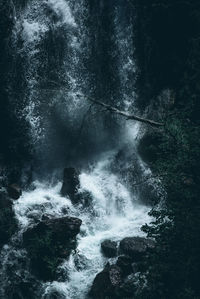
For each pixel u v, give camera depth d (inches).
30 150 660.7
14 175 642.2
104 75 718.5
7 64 656.4
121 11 735.1
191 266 504.1
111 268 522.0
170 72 718.5
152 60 728.3
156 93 719.7
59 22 698.8
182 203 532.7
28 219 579.5
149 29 733.3
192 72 708.7
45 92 677.3
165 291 503.5
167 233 524.4
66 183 628.4
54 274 536.4
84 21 715.4
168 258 511.8
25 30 674.2
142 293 504.4
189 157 548.7
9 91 656.4
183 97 701.3
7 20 652.7
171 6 717.3
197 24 714.8
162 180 553.6
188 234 513.7
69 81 696.4
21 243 559.5
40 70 677.9
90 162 679.7
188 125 614.2
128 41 733.3
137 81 726.5
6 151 652.7
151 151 666.2
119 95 721.0
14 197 605.0
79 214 614.9
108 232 601.6
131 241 551.5
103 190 646.5
